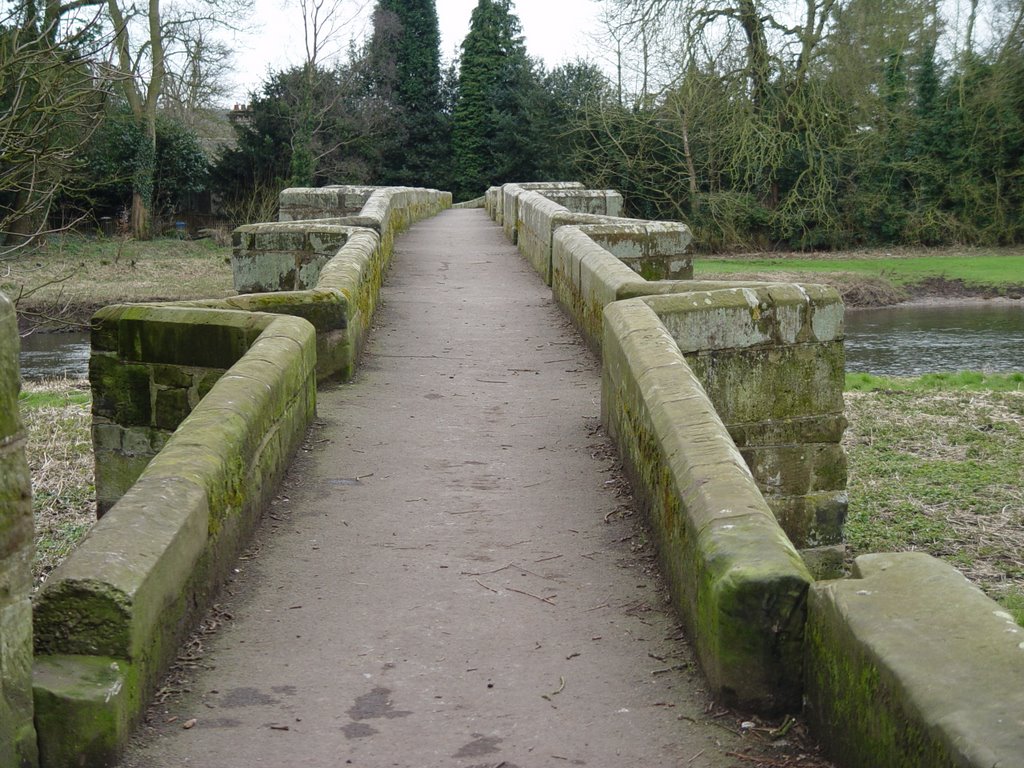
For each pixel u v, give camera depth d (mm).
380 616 4516
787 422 7480
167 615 3945
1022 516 9273
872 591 3312
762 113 33125
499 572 4984
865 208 40469
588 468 6465
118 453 7621
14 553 3061
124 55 17281
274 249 13977
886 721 2869
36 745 3236
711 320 7184
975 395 14211
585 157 42750
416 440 7062
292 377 6480
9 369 2963
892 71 39531
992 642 2867
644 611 4559
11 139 9375
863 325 27141
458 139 54250
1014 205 40219
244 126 44750
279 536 5395
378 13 53000
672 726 3611
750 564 3658
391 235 17219
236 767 3375
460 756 3449
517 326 11117
